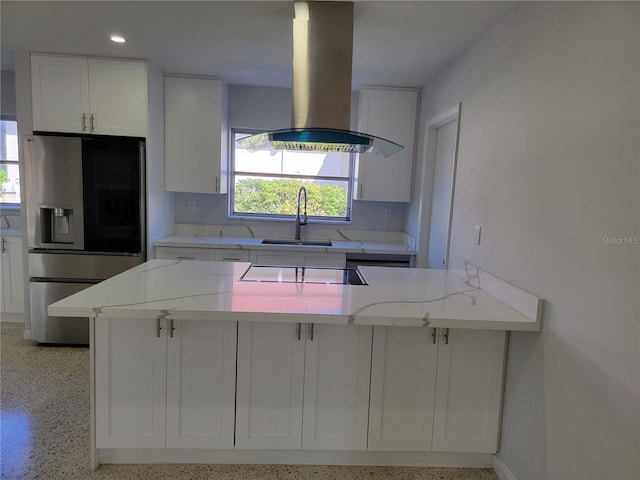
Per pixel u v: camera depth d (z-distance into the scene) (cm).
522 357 177
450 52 261
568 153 149
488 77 221
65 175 307
